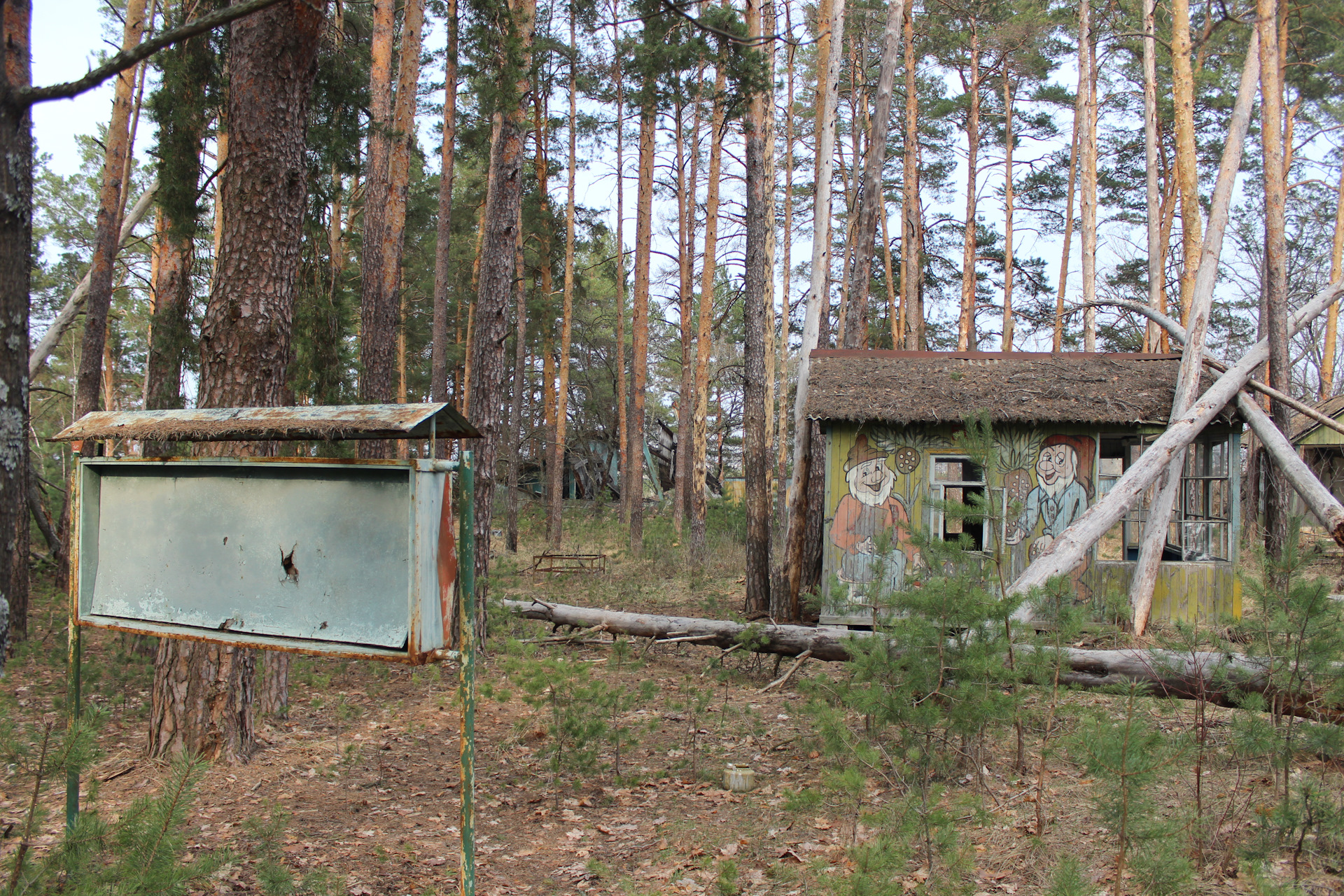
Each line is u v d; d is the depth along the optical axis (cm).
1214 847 430
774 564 1748
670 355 3903
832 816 521
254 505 373
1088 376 1182
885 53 1255
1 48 289
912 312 2155
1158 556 1057
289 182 629
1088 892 336
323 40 1011
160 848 307
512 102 956
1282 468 1018
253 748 630
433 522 331
